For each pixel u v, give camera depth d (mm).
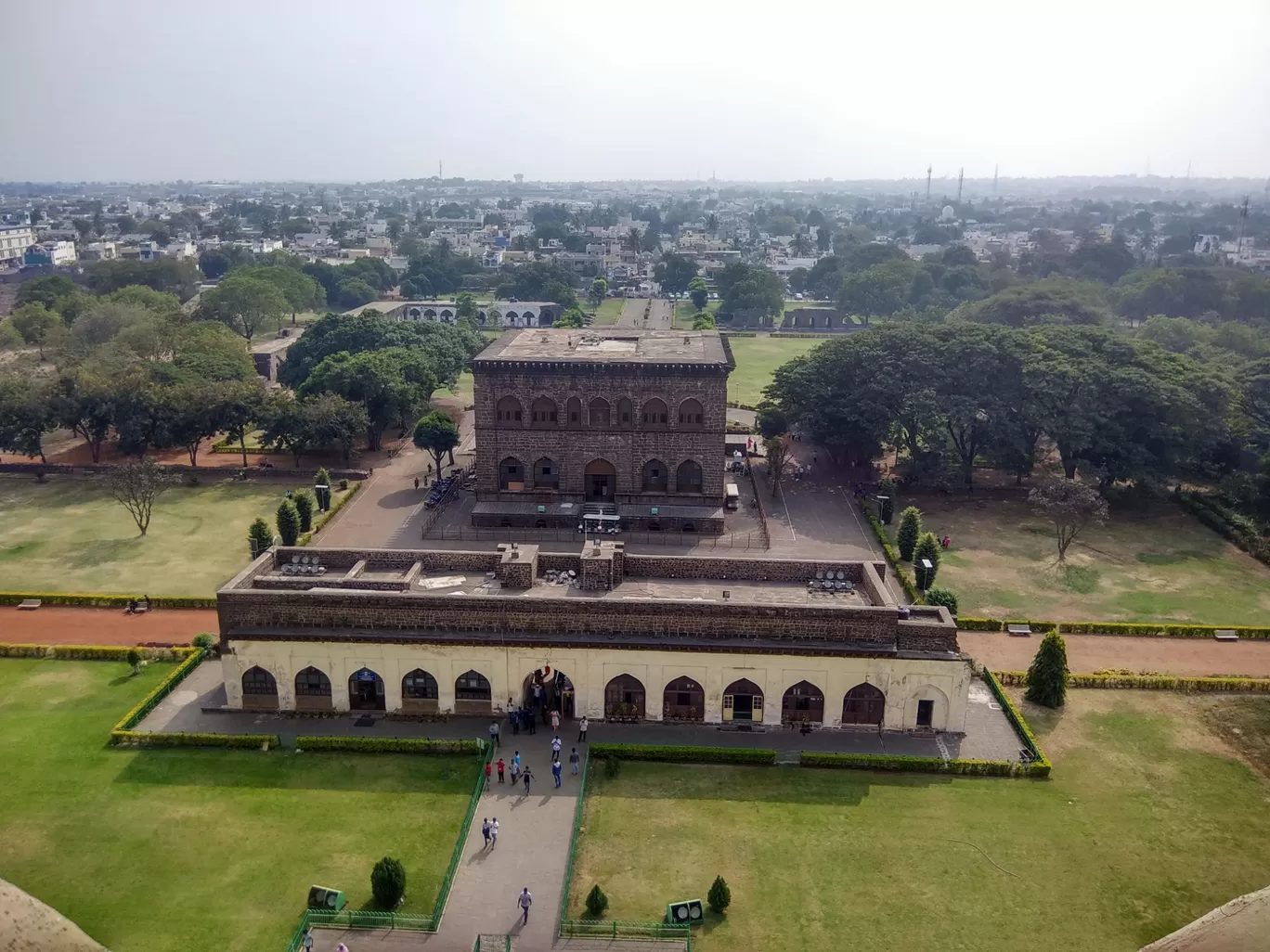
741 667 54000
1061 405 95750
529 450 88250
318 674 55531
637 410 86062
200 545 84375
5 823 45344
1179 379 98188
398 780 49656
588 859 43844
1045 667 57844
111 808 46688
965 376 102188
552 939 38781
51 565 79250
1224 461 101312
